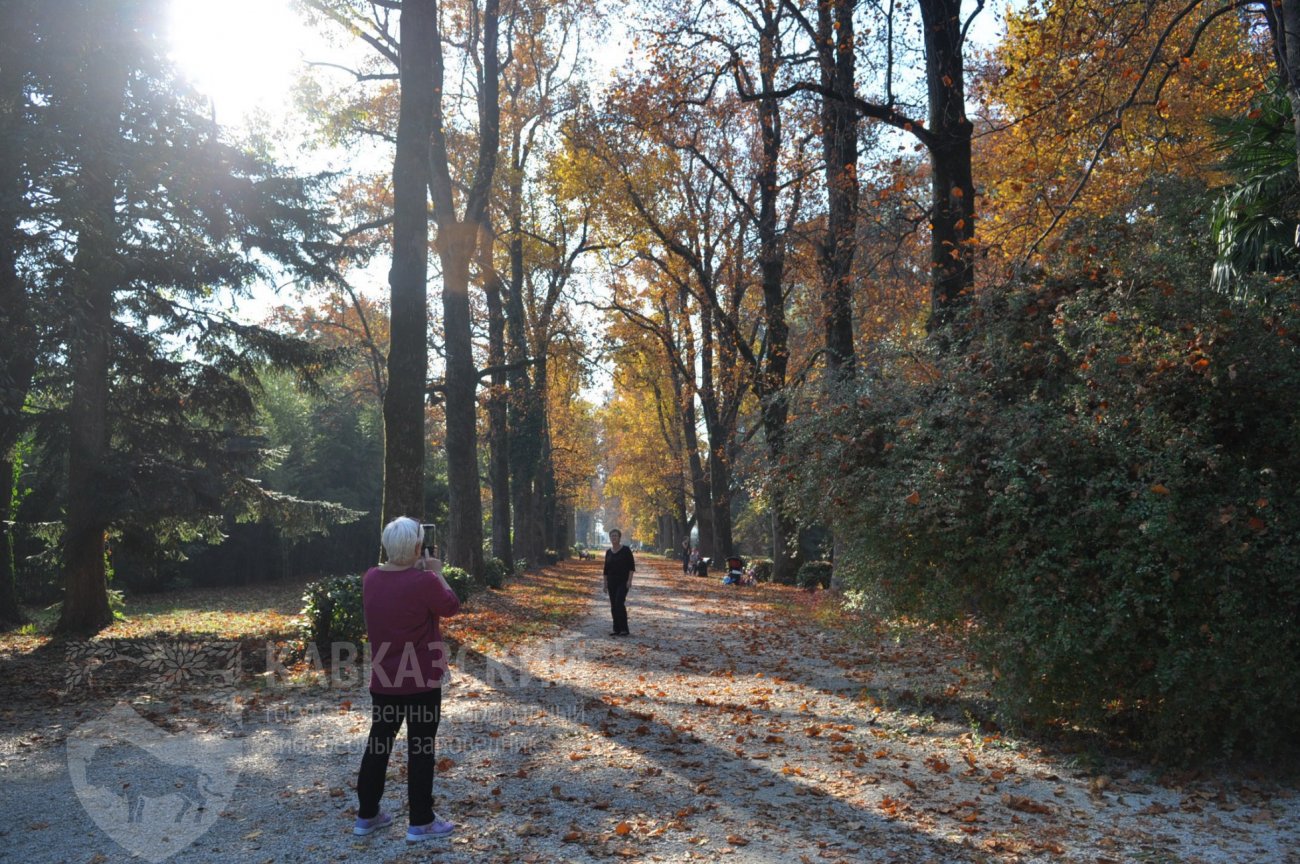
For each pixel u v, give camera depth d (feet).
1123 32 37.45
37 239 39.06
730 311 100.42
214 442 56.70
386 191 91.81
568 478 191.42
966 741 23.27
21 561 73.31
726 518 120.37
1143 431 19.93
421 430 49.98
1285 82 27.20
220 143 51.11
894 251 60.49
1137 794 18.83
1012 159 57.06
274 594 119.34
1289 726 20.08
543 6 83.66
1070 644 19.94
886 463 24.95
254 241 54.49
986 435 22.39
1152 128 51.88
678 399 137.18
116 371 51.90
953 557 22.76
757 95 46.06
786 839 15.87
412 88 50.67
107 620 52.95
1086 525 20.54
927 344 27.17
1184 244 23.73
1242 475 19.36
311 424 152.56
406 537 15.96
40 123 37.24
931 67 42.91
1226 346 19.90
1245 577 19.07
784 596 79.36
